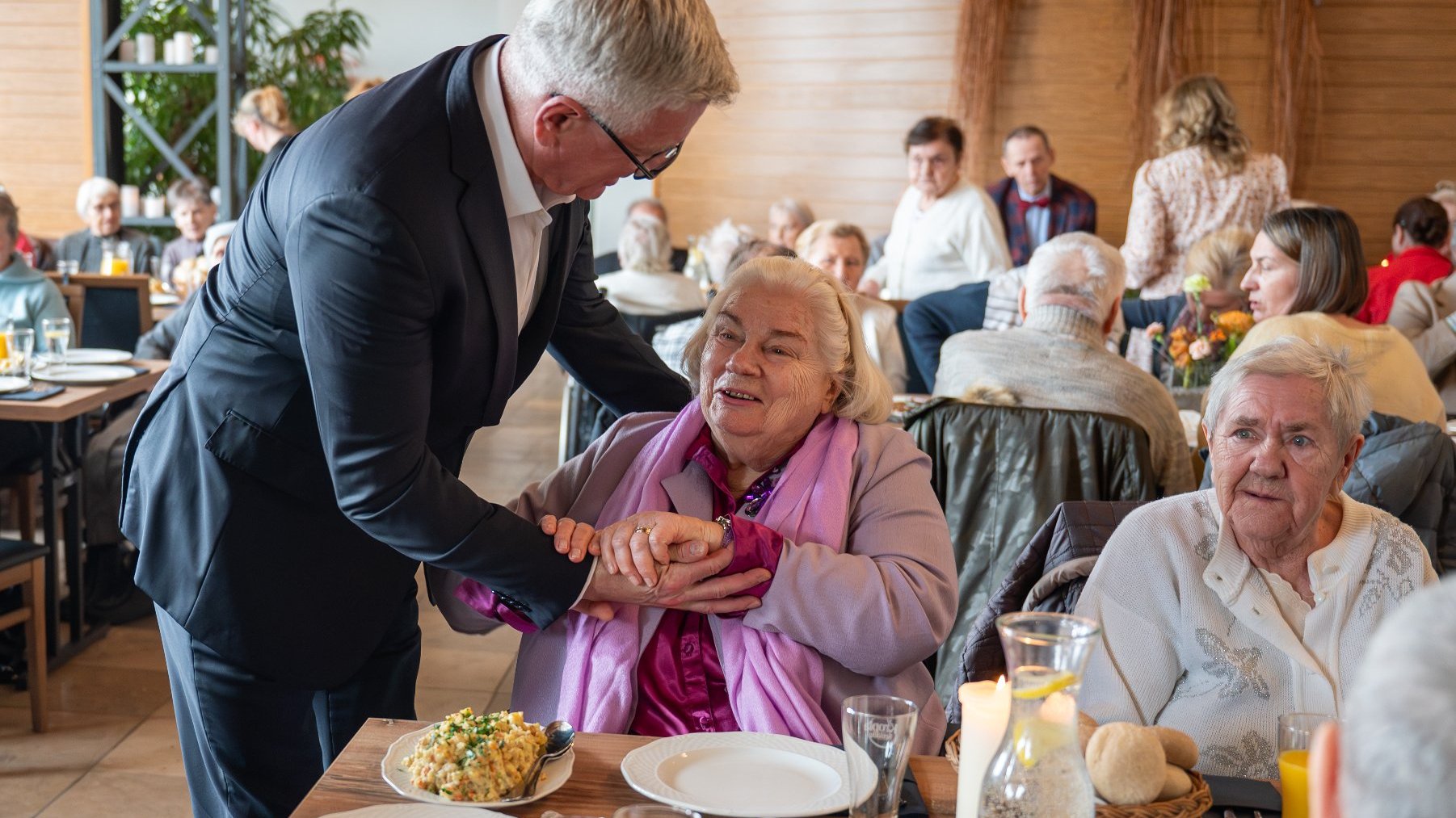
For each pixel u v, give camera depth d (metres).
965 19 7.26
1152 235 4.94
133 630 3.73
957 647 2.54
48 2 8.12
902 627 1.59
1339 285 2.71
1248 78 6.94
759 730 1.58
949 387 2.82
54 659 3.38
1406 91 6.86
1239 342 3.57
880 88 7.56
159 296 5.57
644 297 4.54
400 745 1.33
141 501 1.69
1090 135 7.18
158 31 8.20
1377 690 0.52
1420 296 4.23
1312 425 1.51
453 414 1.65
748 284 1.75
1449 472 2.09
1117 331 3.86
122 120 8.00
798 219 5.53
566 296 2.01
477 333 1.57
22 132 8.31
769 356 1.71
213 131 8.52
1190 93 4.90
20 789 2.71
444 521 1.51
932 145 5.03
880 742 1.10
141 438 1.71
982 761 1.11
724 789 1.29
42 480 3.42
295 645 1.68
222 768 1.74
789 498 1.71
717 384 1.71
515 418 6.69
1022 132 5.86
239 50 7.64
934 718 1.69
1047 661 0.99
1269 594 1.58
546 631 1.72
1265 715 1.56
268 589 1.65
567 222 1.76
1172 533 1.62
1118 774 1.13
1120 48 7.06
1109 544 1.66
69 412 3.28
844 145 7.71
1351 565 1.55
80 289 4.42
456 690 3.34
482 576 1.55
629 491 1.82
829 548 1.64
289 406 1.60
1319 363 1.52
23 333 3.51
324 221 1.42
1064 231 5.95
